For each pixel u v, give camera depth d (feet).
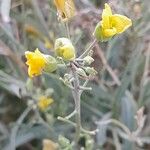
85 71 0.27
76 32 0.40
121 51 0.47
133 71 0.44
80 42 0.40
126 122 0.42
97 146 0.42
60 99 0.43
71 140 0.43
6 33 0.42
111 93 0.46
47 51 0.43
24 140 0.42
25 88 0.41
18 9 0.46
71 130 0.44
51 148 0.38
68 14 0.28
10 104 0.47
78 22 0.41
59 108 0.43
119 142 0.44
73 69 0.27
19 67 0.44
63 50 0.25
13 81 0.41
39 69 0.26
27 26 0.45
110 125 0.43
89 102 0.44
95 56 0.40
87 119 0.45
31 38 0.45
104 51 0.46
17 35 0.44
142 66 0.47
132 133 0.40
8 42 0.45
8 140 0.44
